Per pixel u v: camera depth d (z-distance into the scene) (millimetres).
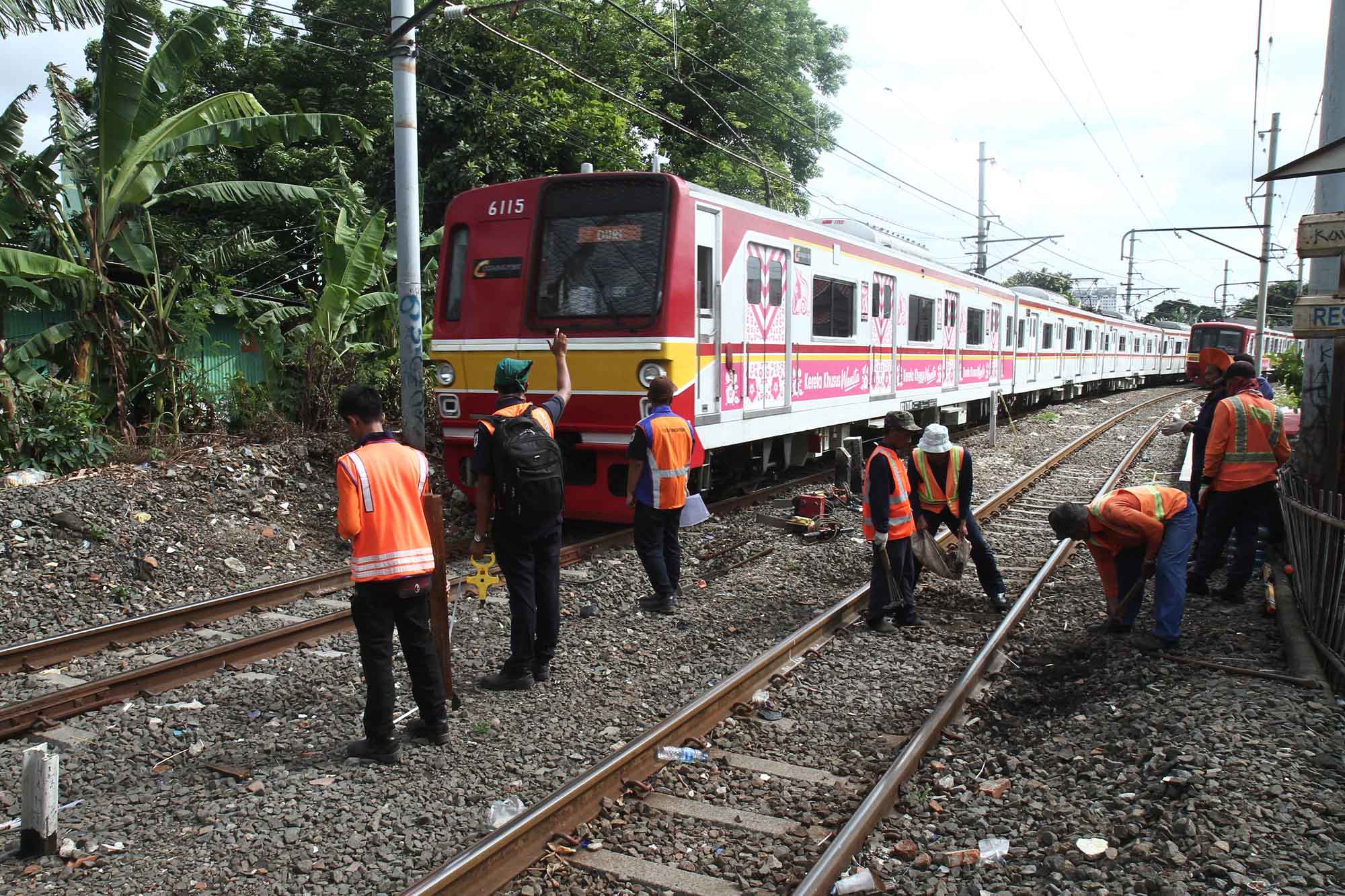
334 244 12102
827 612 6570
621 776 4219
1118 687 5266
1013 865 3580
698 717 4859
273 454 10188
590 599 7203
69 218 10930
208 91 20984
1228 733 4293
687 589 7629
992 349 19656
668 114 22766
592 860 3664
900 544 6551
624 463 8742
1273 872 3246
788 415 10664
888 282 13664
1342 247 5859
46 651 5934
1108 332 33625
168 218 16781
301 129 10984
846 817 4008
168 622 6570
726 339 9188
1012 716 5207
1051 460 14852
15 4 8820
